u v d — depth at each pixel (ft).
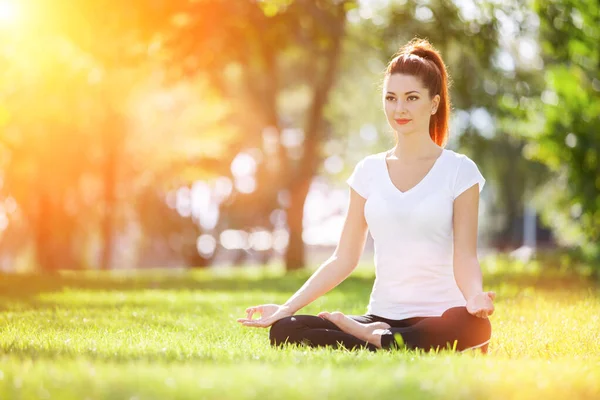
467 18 71.72
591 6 60.59
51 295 43.29
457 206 19.98
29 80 92.99
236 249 177.37
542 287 50.29
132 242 192.34
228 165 139.13
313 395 11.36
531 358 18.98
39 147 113.09
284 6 62.18
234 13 59.57
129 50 56.95
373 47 87.35
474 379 13.06
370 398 11.27
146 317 29.60
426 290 19.89
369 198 20.68
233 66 100.37
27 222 153.28
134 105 111.75
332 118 122.42
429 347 18.45
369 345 18.83
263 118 106.93
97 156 119.44
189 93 115.34
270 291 49.93
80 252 160.86
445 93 21.02
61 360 15.33
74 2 54.13
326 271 20.86
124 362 15.53
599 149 61.62
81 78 93.56
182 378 12.35
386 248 20.22
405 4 76.18
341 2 63.98
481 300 18.21
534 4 62.18
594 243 66.64
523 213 159.84
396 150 20.95
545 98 64.80
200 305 36.83
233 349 18.72
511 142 123.34
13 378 12.64
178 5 55.83
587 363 16.60
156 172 130.93
